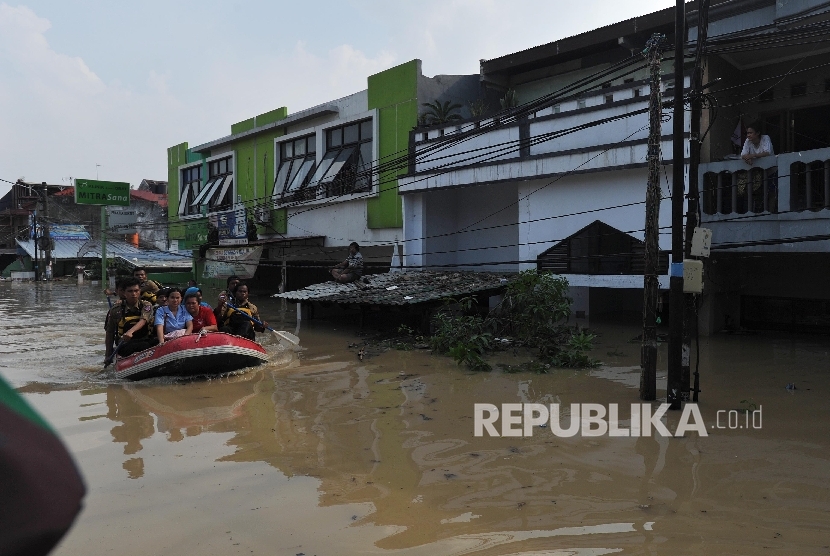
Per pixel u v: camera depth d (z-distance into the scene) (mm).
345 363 10219
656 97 7211
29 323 16234
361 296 13227
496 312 11812
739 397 7484
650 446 5801
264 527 4277
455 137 12328
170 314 9672
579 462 5430
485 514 4449
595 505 4562
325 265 21031
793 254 11344
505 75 17047
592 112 12531
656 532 4137
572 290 14391
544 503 4609
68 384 8844
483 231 16703
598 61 15141
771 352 10250
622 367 9461
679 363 6992
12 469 925
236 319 10797
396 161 14469
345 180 17984
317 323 15492
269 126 22234
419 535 4145
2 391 1003
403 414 7035
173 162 29938
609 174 12289
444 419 6805
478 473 5219
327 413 7137
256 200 23422
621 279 12148
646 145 11484
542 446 5863
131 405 7609
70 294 26547
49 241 38188
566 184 12977
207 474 5258
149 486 4996
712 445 5793
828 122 11484
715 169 10352
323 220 20531
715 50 9492
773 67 12039
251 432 6441
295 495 4809
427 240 16359
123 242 35125
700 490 4793
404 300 12094
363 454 5723
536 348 11070
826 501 4555
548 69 16281
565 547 3967
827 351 10297
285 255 22922
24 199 44875
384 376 9133
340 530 4223
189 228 28281
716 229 10383
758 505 4508
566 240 12945
